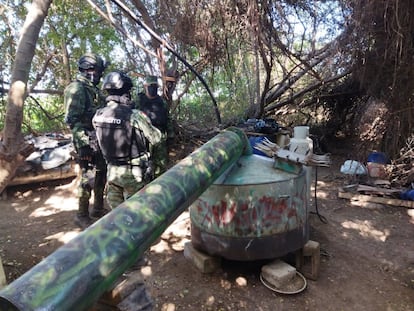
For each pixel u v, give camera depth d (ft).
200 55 18.76
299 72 21.61
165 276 9.34
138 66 21.43
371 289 8.90
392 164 16.61
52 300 3.16
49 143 18.10
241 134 8.89
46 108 26.35
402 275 9.54
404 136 16.92
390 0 14.05
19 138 6.30
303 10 16.85
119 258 4.05
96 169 12.64
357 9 15.01
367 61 16.48
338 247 11.06
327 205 14.60
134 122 9.66
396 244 11.28
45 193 16.67
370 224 12.76
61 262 3.52
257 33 16.56
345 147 24.21
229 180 8.45
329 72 20.54
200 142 20.51
